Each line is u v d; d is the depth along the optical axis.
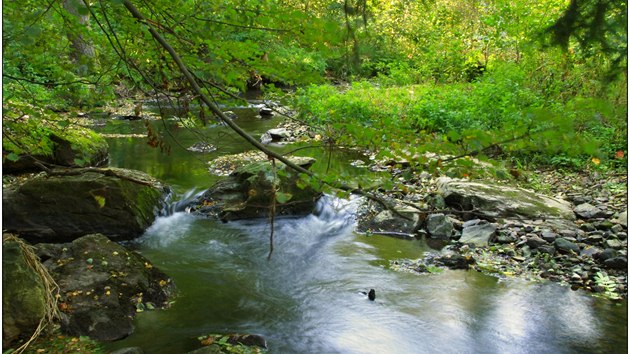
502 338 4.18
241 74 3.13
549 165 8.69
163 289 4.72
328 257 5.84
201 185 8.21
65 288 4.17
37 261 4.16
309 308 4.67
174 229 6.64
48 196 6.04
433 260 5.68
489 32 13.34
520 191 7.15
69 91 3.73
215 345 3.76
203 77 3.09
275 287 5.10
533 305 4.69
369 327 4.35
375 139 2.48
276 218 7.05
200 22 2.93
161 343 3.92
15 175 7.70
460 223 6.61
